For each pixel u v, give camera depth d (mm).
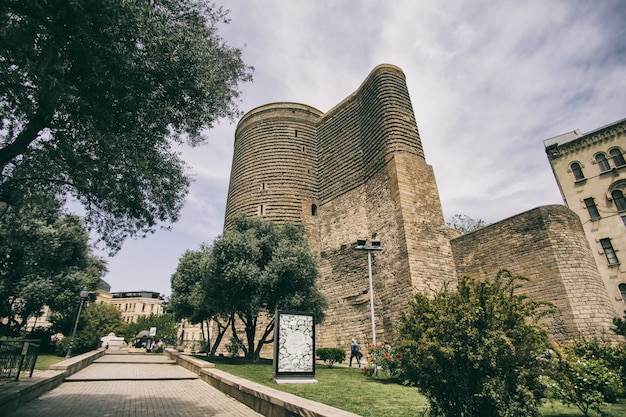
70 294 24016
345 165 31984
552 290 18453
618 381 9195
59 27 6223
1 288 22250
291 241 21609
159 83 7586
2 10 5863
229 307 18906
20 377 9227
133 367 17719
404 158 25359
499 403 5172
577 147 27156
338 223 30469
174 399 9062
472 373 5602
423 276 21703
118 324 39719
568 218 19594
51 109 6730
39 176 8500
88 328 25281
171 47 7363
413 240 22562
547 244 19203
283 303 18547
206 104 8734
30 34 5996
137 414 7145
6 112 7215
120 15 6340
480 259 22297
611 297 23078
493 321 5691
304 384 10953
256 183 34094
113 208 9281
